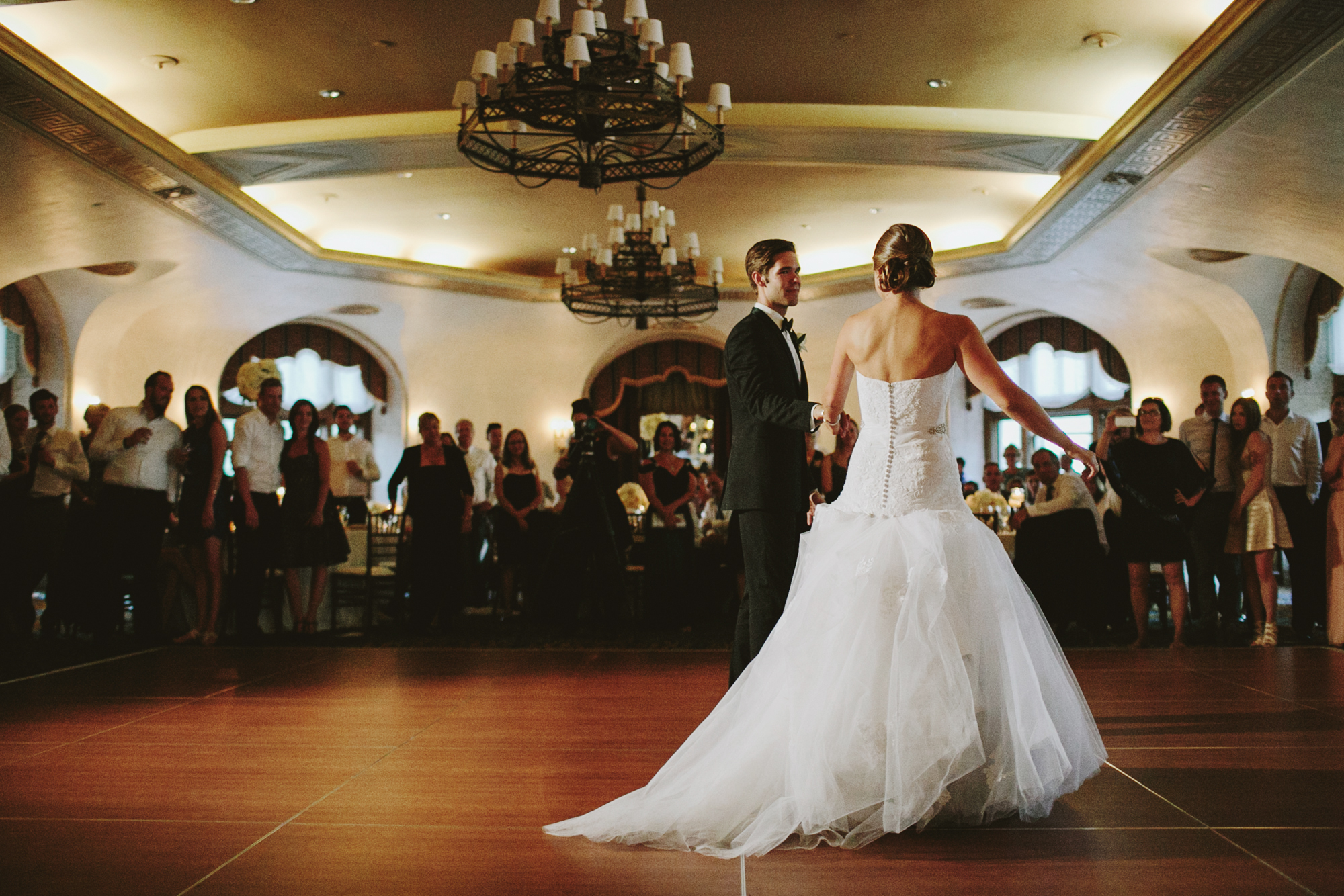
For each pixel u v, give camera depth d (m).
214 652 5.46
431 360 15.29
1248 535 5.98
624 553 6.67
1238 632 6.73
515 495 7.57
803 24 6.84
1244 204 9.05
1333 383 11.44
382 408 15.50
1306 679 4.24
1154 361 13.86
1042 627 2.40
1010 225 12.18
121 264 11.58
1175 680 4.25
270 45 7.15
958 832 2.19
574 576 6.57
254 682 4.36
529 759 2.91
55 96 7.05
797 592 2.38
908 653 2.18
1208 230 9.91
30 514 6.56
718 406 16.48
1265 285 11.56
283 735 3.25
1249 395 12.34
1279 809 2.33
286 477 6.48
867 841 2.11
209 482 6.08
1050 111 8.48
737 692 2.34
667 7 6.60
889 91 8.02
